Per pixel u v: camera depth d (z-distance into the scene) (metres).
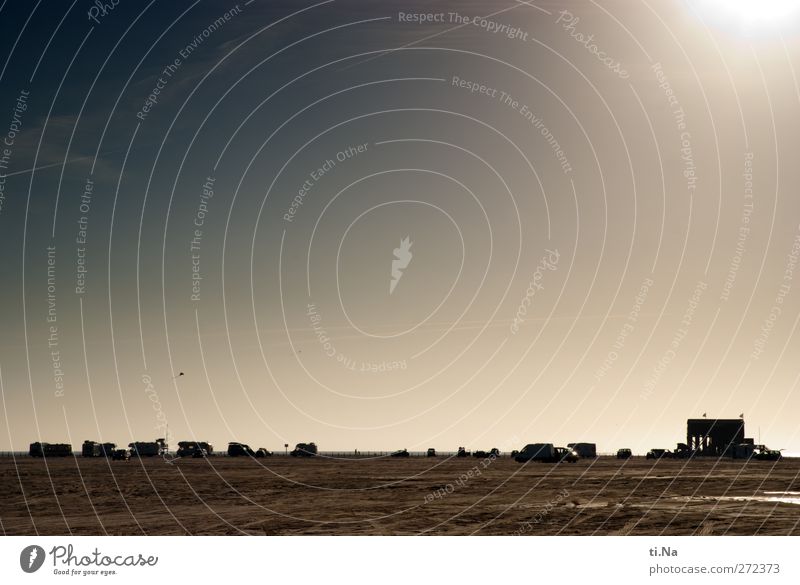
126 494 50.81
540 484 58.28
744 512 38.00
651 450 132.50
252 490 53.91
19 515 38.94
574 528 32.91
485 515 37.84
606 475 70.75
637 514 37.34
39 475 72.00
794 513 37.41
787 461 115.88
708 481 61.00
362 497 48.12
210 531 32.72
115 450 122.12
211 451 142.12
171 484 59.47
